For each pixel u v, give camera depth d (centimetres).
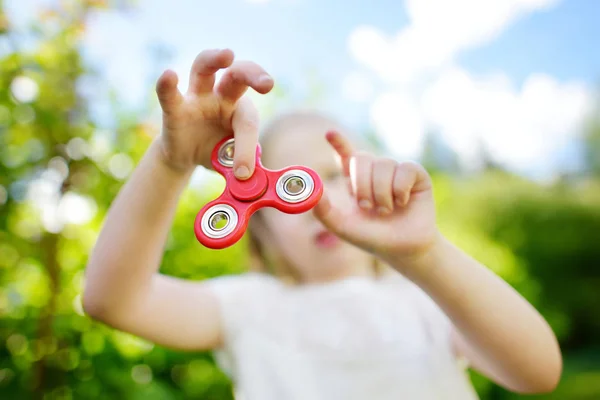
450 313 47
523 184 424
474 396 63
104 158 108
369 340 65
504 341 47
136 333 55
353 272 71
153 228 49
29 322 100
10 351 99
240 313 66
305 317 67
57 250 100
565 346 372
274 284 71
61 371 100
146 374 105
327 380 63
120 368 102
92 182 106
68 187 104
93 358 101
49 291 100
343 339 65
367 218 46
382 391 62
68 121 104
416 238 45
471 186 427
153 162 48
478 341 48
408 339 64
